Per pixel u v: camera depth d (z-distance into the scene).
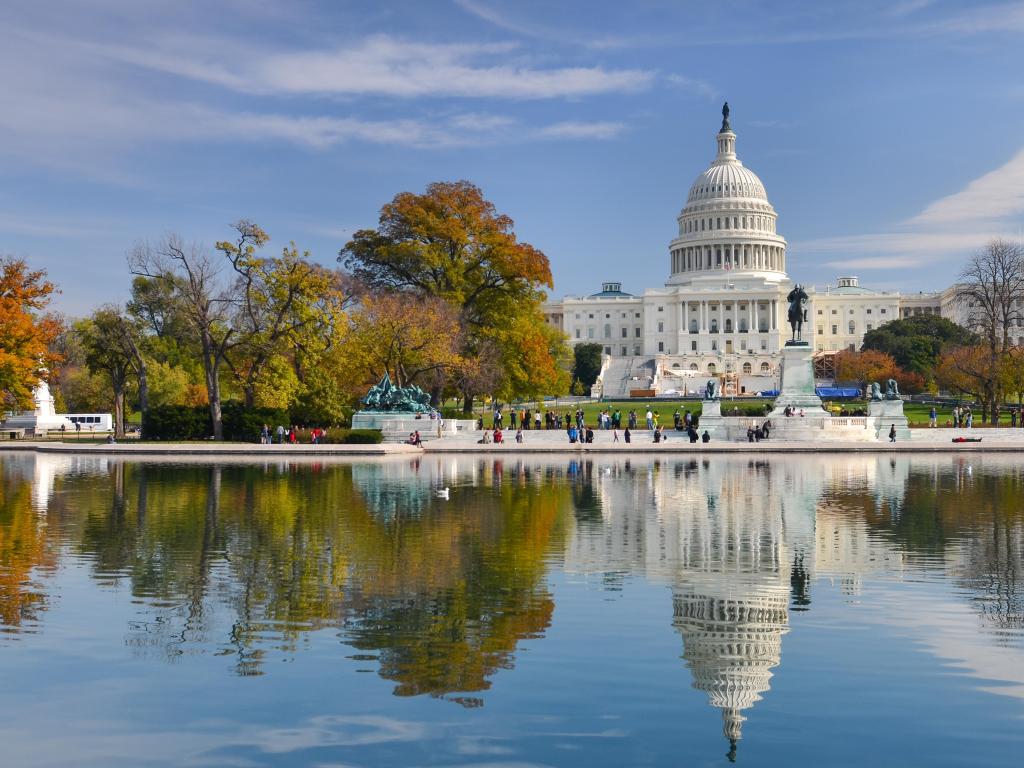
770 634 16.27
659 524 27.91
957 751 11.70
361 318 78.00
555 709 12.94
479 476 44.16
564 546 24.16
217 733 12.17
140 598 18.59
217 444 63.66
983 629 16.55
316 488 38.16
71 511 30.64
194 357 119.81
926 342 164.25
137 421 111.94
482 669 14.43
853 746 11.84
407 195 89.62
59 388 117.62
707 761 11.40
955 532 26.45
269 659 14.89
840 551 23.48
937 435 74.31
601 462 53.53
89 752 11.66
